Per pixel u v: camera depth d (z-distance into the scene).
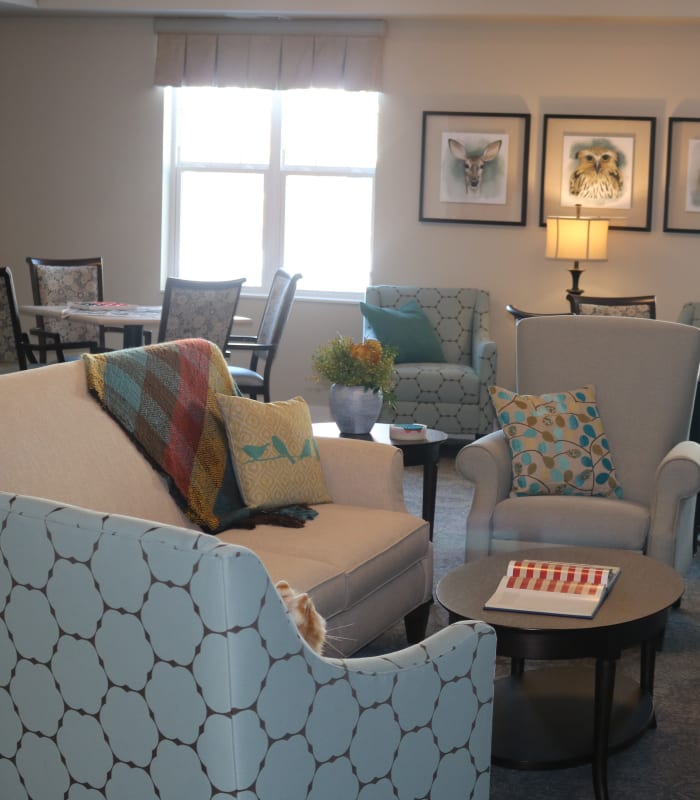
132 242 7.32
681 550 3.48
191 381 3.07
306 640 1.66
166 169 7.29
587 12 6.35
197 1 6.73
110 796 1.59
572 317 3.89
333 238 7.26
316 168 7.21
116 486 2.68
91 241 7.37
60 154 7.34
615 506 3.39
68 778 1.64
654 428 3.68
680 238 6.69
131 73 7.18
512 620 2.32
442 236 6.93
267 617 1.45
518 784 2.45
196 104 7.29
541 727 2.65
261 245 7.33
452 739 1.83
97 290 6.59
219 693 1.42
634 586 2.57
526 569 2.60
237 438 3.04
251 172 7.29
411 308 6.64
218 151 7.30
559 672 3.02
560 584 2.53
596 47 6.64
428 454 3.79
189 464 2.92
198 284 5.29
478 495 3.50
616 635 2.30
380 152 6.95
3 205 7.45
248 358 7.30
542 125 6.74
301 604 1.67
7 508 1.63
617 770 2.51
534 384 3.86
